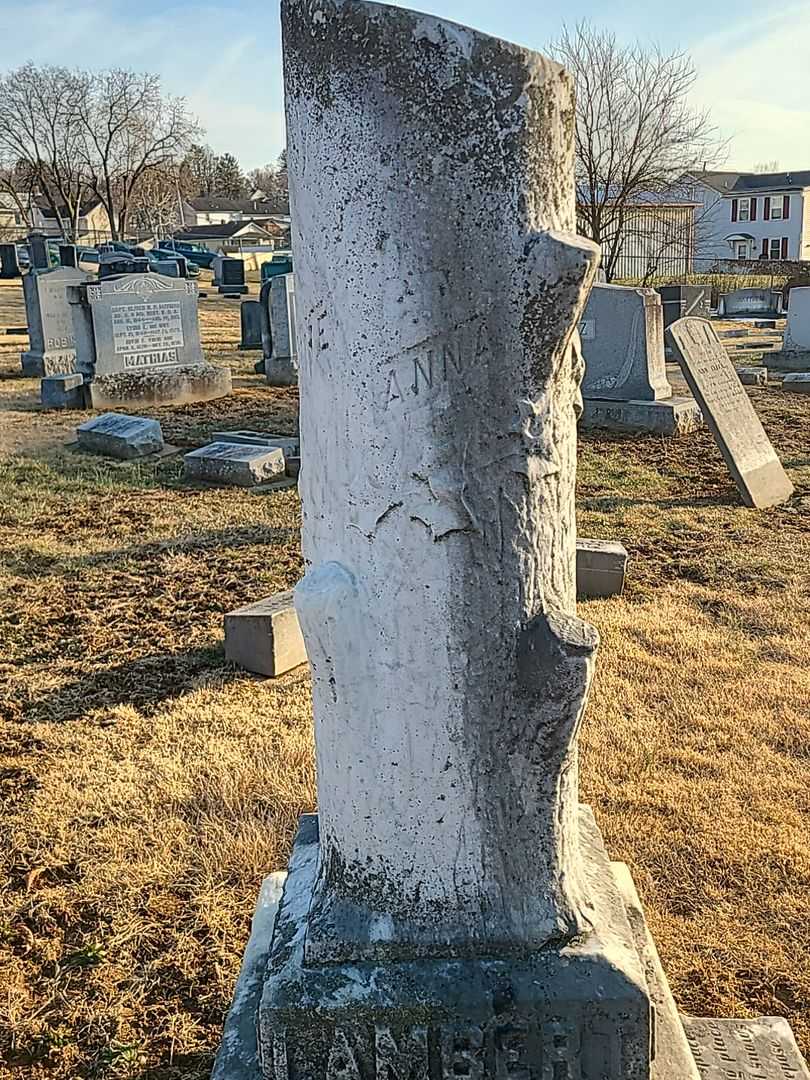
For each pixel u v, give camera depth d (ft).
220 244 221.46
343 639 7.28
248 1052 8.11
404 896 7.78
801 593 22.72
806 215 193.36
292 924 8.29
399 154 6.44
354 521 7.22
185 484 34.60
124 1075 9.82
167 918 11.98
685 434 40.96
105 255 121.29
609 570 22.63
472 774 7.53
